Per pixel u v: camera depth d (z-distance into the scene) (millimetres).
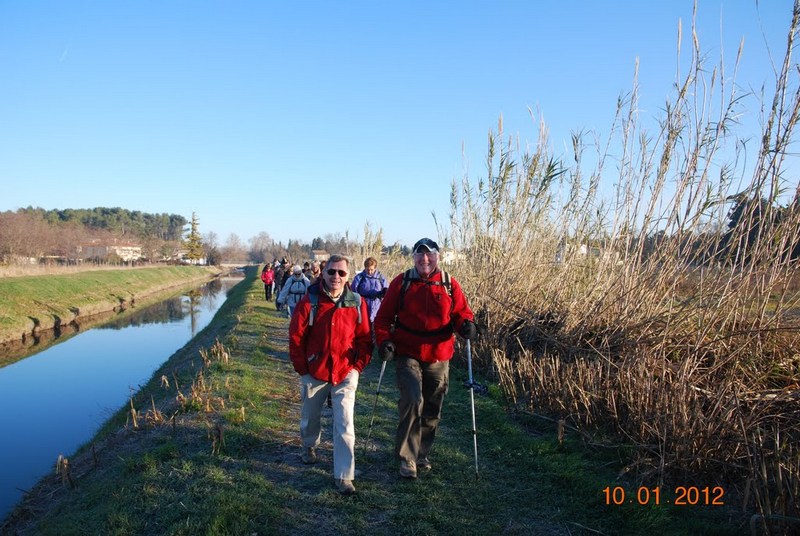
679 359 5715
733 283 5512
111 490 4566
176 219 146750
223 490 4148
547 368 6508
